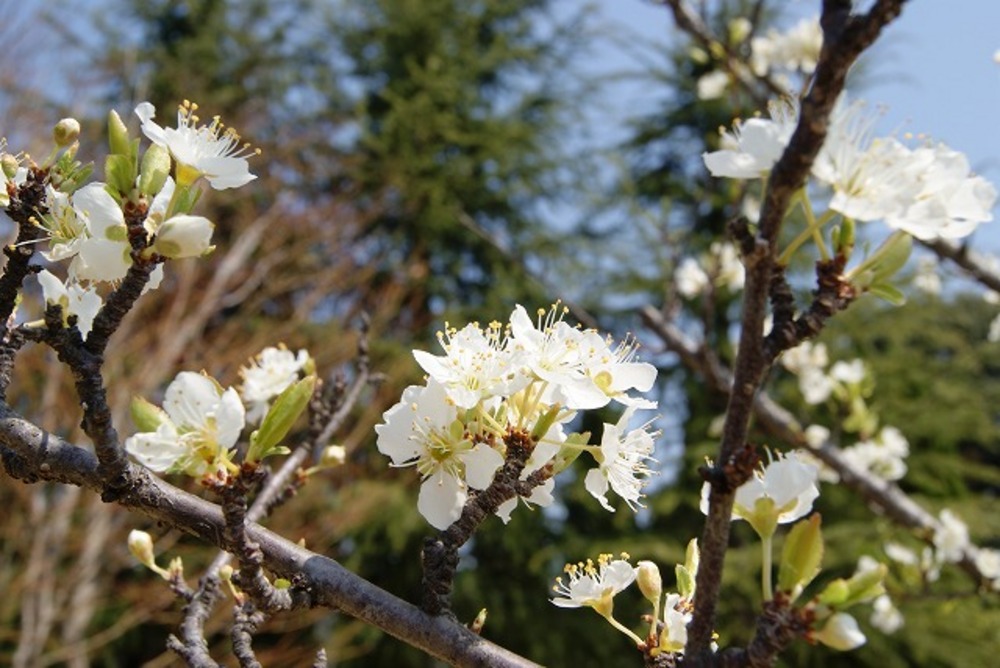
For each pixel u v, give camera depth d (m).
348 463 9.12
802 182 1.01
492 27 14.21
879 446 5.32
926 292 7.47
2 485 7.52
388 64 13.28
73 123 1.50
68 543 7.95
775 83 4.31
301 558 1.41
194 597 1.76
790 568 1.16
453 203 12.01
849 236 1.17
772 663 1.14
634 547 9.94
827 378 5.54
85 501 7.90
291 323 9.10
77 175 1.52
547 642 10.07
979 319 13.59
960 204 1.19
